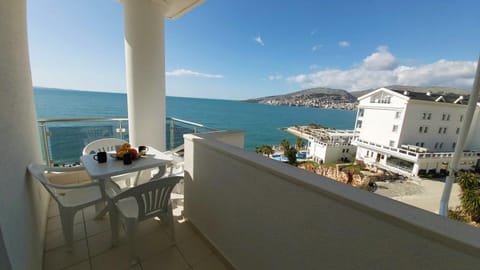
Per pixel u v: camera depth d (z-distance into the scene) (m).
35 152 1.73
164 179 1.38
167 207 1.49
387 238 0.60
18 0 1.41
